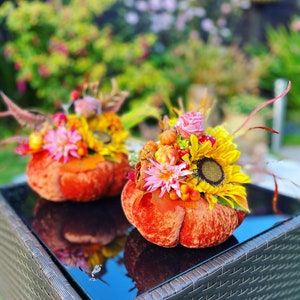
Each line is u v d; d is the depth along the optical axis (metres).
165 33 1.98
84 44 1.55
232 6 2.11
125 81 1.62
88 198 0.51
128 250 0.40
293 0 2.49
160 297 0.31
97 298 0.32
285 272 0.44
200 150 0.37
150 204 0.37
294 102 2.03
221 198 0.38
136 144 0.55
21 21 1.48
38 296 0.40
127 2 1.84
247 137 1.24
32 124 0.52
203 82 1.71
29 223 0.47
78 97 0.52
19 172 1.26
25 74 1.51
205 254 0.38
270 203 0.51
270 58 1.97
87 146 0.49
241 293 0.38
